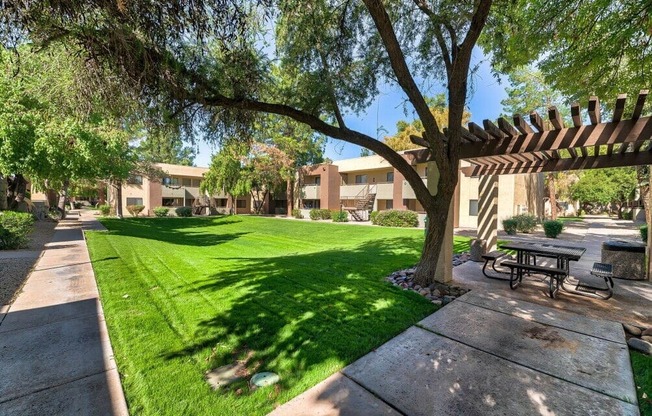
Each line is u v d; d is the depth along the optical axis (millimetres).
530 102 17000
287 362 2762
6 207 14750
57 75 4113
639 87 5348
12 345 3020
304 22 4777
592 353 2893
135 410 2127
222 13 3191
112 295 4492
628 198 28031
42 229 14320
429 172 5527
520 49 5316
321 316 3742
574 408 2154
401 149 25766
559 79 5766
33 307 4059
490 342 3125
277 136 26156
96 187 27984
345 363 2744
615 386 2395
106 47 3139
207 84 4082
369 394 2320
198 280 5367
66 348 2969
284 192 31297
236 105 4395
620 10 4605
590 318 3732
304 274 5762
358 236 14320
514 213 16531
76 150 10312
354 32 5203
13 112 9273
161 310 3943
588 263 7156
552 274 4574
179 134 4715
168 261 7188
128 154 15391
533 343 3098
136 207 28594
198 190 32875
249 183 27453
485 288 5008
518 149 4473
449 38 5012
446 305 4176
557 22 5023
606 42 4938
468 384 2439
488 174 8008
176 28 3051
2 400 2197
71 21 2752
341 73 5371
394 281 5246
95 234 12398
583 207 39125
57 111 4742
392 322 3576
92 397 2256
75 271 6027
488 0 3654
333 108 5094
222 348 3002
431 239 5000
